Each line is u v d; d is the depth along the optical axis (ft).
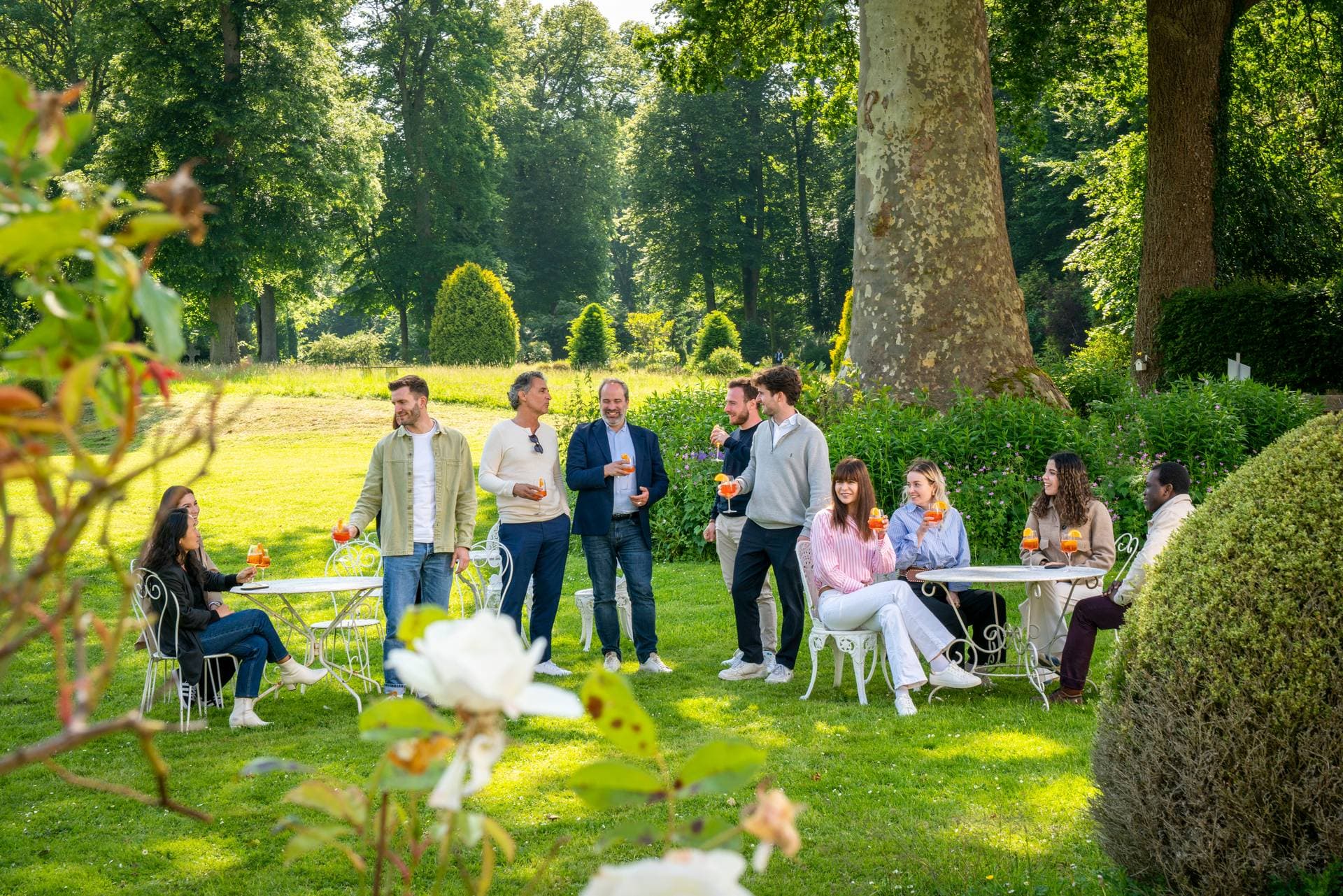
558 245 184.24
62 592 3.03
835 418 40.65
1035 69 67.62
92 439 61.36
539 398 23.84
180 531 21.58
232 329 115.44
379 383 90.07
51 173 2.95
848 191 167.53
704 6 61.87
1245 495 11.59
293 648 28.66
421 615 3.57
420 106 154.51
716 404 44.21
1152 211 65.87
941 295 42.86
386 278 153.89
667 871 2.66
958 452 37.47
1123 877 12.14
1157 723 11.28
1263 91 74.69
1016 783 17.12
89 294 2.97
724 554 25.93
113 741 20.88
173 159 107.14
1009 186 142.92
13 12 121.39
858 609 22.26
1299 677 10.60
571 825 15.97
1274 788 10.64
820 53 68.59
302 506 49.70
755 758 3.61
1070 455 23.41
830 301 174.29
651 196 165.78
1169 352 64.75
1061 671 21.84
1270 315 61.93
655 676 24.76
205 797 17.53
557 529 24.16
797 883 13.85
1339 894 10.39
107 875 14.67
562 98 190.90
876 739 19.75
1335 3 68.59
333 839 4.22
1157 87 64.85
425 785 3.51
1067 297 133.39
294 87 111.65
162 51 107.76
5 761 2.81
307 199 116.57
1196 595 11.28
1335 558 10.68
